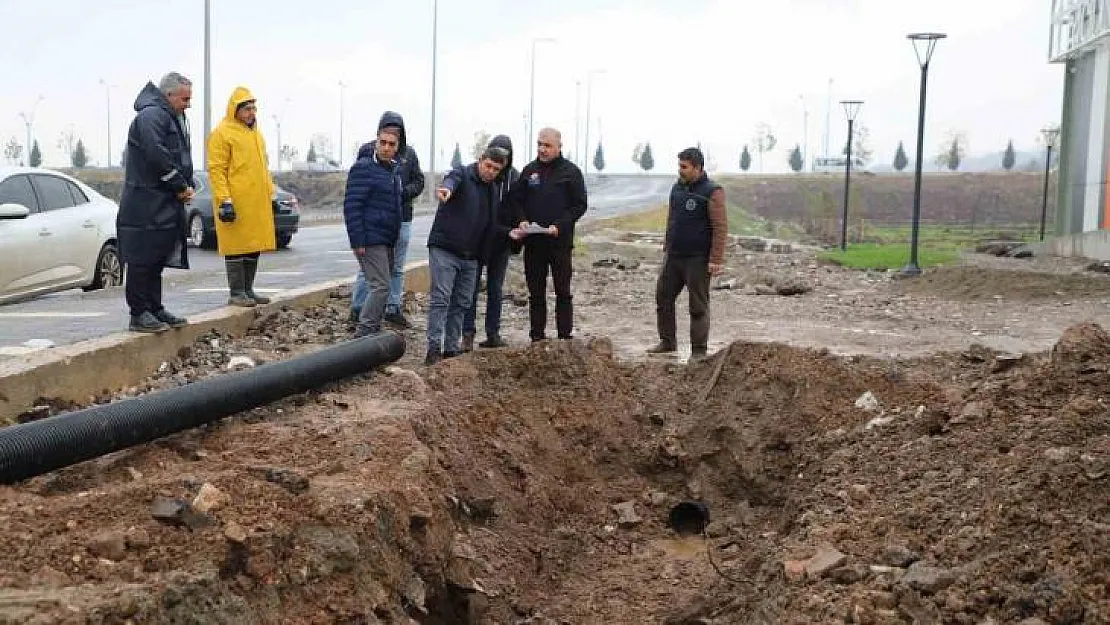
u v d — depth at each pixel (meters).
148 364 8.58
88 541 4.54
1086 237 24.42
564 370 9.13
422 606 5.61
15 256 11.88
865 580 5.33
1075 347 7.45
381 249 9.34
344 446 6.46
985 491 5.82
